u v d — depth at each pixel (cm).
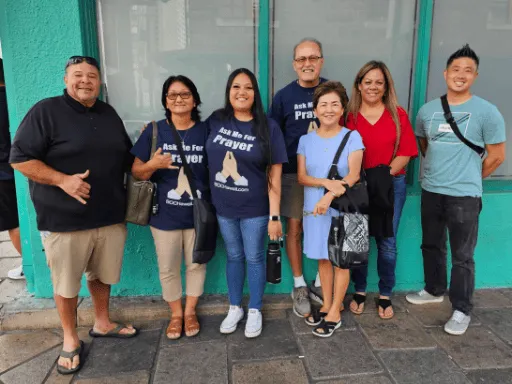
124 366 238
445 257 294
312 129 275
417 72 307
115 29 286
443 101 264
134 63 291
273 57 299
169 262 260
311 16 296
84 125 219
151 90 296
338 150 249
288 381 225
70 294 229
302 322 283
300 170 261
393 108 259
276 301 303
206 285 310
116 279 249
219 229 289
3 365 239
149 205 245
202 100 301
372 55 305
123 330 265
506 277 327
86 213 223
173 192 251
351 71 306
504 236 319
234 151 240
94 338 265
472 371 232
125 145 236
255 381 225
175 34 290
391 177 255
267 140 238
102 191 227
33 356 247
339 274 264
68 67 214
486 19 305
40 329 275
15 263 365
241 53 296
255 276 262
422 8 296
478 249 320
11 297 296
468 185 261
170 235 257
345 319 285
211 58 295
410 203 311
